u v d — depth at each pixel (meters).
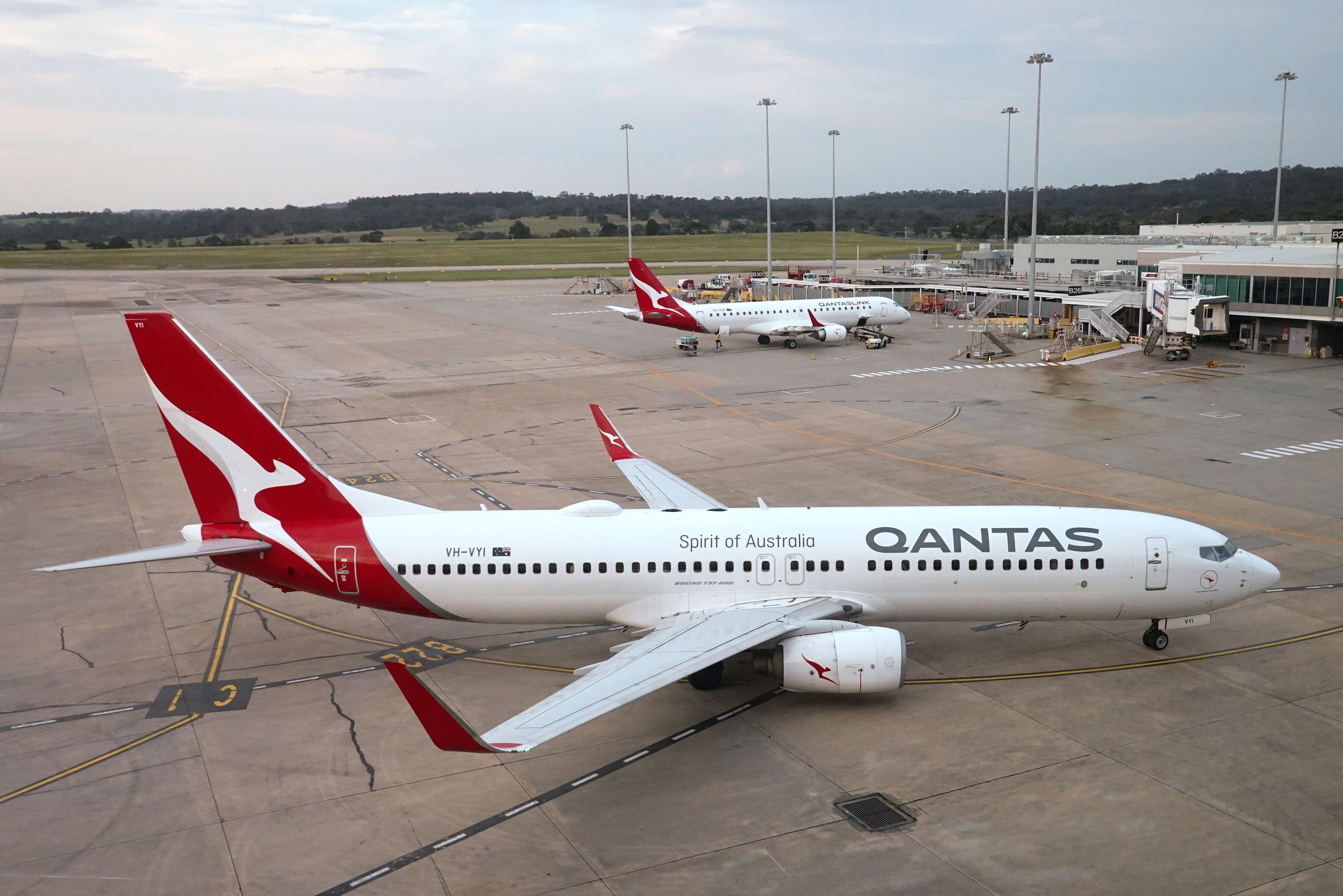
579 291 194.88
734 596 32.31
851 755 27.55
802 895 21.41
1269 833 23.41
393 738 29.05
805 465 59.72
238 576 43.00
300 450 32.66
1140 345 102.88
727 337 122.00
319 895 21.84
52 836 24.28
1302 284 92.25
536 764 27.45
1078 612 32.72
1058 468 57.75
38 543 47.41
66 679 33.16
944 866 22.34
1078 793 25.28
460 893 21.78
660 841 23.59
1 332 131.62
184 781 26.78
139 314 30.95
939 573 32.12
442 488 56.16
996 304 134.88
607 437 48.59
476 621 33.25
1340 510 48.78
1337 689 30.94
